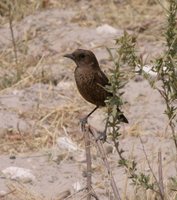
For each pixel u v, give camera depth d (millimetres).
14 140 12906
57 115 13805
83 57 11477
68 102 14430
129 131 13211
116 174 11633
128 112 14047
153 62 8695
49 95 14750
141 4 19141
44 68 15938
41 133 13125
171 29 8586
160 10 18500
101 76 11461
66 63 16359
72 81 15438
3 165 12023
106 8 19188
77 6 19422
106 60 16219
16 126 13281
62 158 12320
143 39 17422
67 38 17625
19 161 12211
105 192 10945
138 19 18406
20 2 19156
